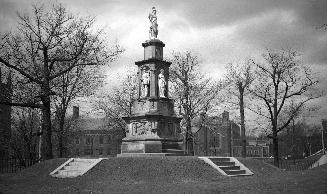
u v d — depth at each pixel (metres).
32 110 34.50
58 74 31.02
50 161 26.23
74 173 22.58
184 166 22.19
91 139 106.81
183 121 46.62
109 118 55.03
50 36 31.52
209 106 46.84
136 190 16.23
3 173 27.17
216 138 95.19
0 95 28.98
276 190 14.14
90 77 36.59
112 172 21.62
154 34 29.91
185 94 44.84
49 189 16.88
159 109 27.73
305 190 13.52
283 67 40.25
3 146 34.50
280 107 40.44
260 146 116.94
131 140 27.34
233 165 24.95
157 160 22.86
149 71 28.66
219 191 14.88
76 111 46.62
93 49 32.22
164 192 15.45
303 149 99.06
